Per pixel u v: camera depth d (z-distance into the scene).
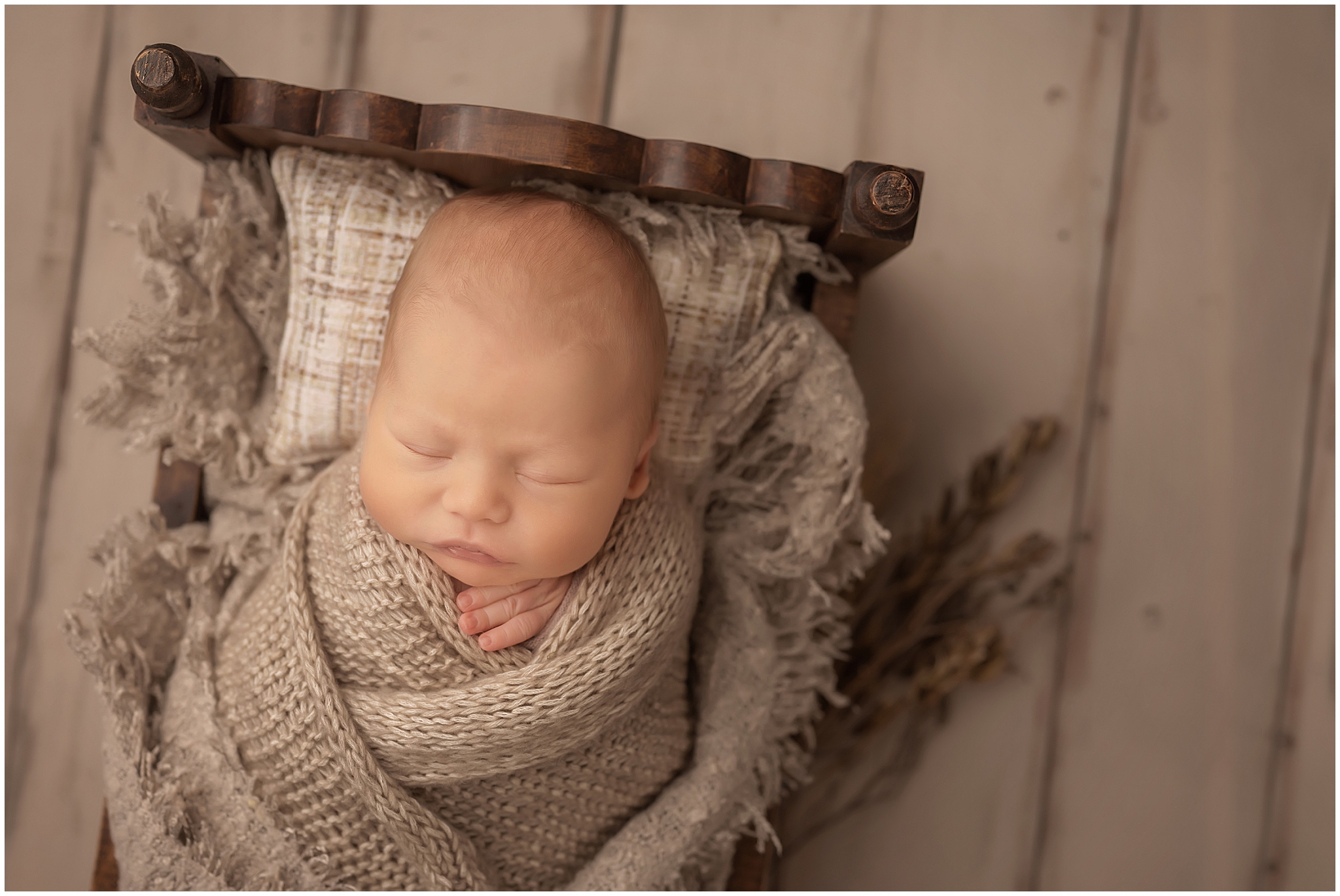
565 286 0.60
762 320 0.77
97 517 1.01
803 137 1.00
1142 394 1.04
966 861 1.05
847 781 1.05
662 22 1.00
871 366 1.02
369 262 0.73
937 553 0.98
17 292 0.99
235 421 0.78
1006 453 0.98
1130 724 1.06
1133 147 1.03
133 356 0.73
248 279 0.78
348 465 0.72
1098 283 1.03
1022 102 1.02
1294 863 1.05
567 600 0.67
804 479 0.77
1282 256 1.04
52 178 0.98
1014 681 1.05
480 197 0.65
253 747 0.70
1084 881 1.06
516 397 0.58
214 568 0.78
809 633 0.85
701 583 0.84
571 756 0.71
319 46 0.98
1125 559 1.05
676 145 0.67
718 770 0.77
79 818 1.02
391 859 0.70
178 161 0.99
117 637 0.75
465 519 0.60
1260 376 1.04
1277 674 1.06
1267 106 1.03
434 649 0.66
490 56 0.99
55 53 0.98
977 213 1.02
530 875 0.74
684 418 0.76
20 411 0.99
